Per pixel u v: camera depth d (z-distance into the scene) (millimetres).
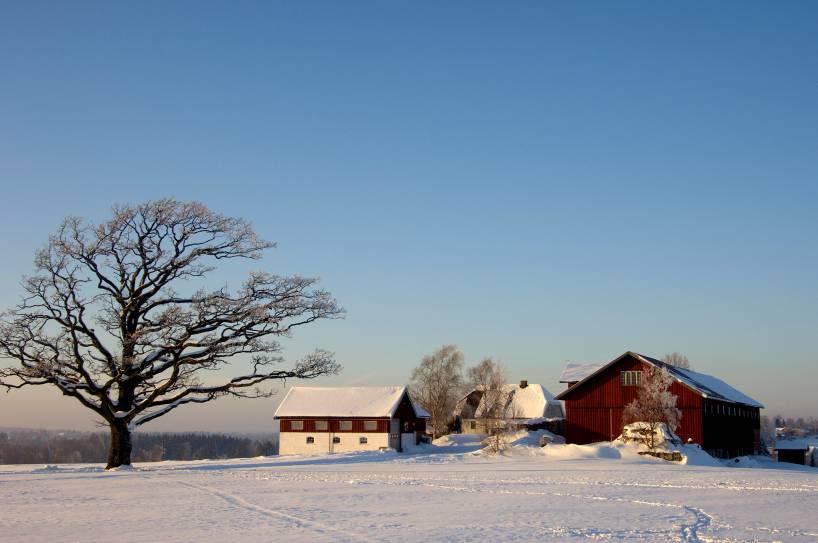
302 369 49469
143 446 152500
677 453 55125
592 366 85625
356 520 24812
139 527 23469
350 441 79625
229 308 47312
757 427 93625
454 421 106750
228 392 48281
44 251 44031
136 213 46094
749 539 21531
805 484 37812
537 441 76000
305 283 49250
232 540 21125
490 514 26234
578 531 22641
